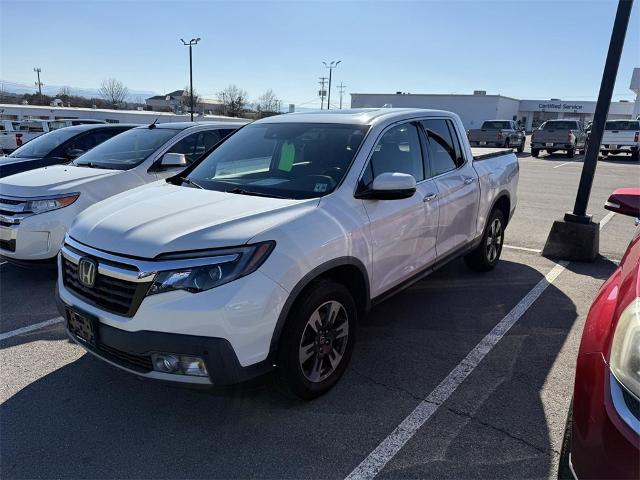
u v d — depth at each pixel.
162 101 98.38
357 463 2.70
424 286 5.41
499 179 5.54
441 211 4.32
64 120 21.12
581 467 1.88
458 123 5.04
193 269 2.67
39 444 2.85
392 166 3.91
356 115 4.18
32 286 5.43
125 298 2.78
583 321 4.52
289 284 2.85
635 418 1.75
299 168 3.71
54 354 3.90
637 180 15.89
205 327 2.62
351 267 3.37
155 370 2.73
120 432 2.96
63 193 5.36
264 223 2.93
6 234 5.26
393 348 3.99
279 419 3.07
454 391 3.38
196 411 3.16
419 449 2.80
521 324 4.44
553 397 3.30
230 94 83.88
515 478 2.58
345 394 3.34
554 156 26.75
